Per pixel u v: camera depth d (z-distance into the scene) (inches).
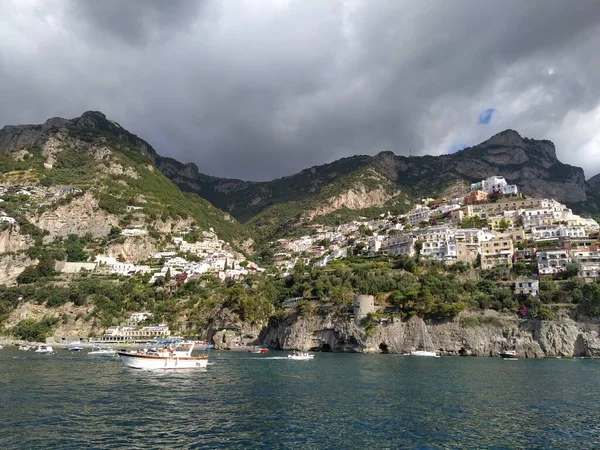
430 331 6353.3
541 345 5861.2
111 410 2343.8
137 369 4237.2
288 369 4347.9
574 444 1845.5
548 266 7347.4
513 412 2393.0
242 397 2770.7
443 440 1870.1
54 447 1695.4
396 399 2723.9
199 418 2188.7
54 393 2819.9
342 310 7012.8
